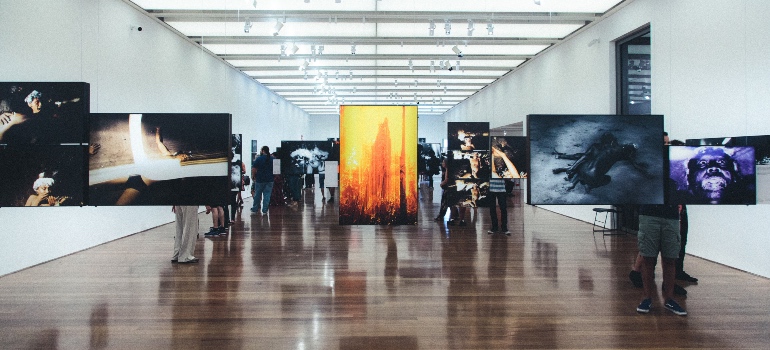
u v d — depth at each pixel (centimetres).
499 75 1566
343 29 986
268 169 1111
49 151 423
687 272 543
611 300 434
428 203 1323
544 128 392
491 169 836
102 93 720
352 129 509
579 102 1028
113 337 343
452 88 1853
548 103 1204
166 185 423
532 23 936
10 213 527
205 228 885
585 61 998
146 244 713
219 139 423
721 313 398
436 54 1238
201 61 1141
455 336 348
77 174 424
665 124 700
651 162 395
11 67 525
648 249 403
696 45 626
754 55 526
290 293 455
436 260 602
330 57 1226
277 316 390
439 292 460
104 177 424
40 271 538
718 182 397
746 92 538
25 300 429
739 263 555
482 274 530
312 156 1360
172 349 322
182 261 582
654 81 728
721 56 578
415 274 530
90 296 442
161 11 855
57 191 423
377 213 508
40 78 575
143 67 857
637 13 790
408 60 1312
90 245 683
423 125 2978
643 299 416
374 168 509
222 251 659
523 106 1396
